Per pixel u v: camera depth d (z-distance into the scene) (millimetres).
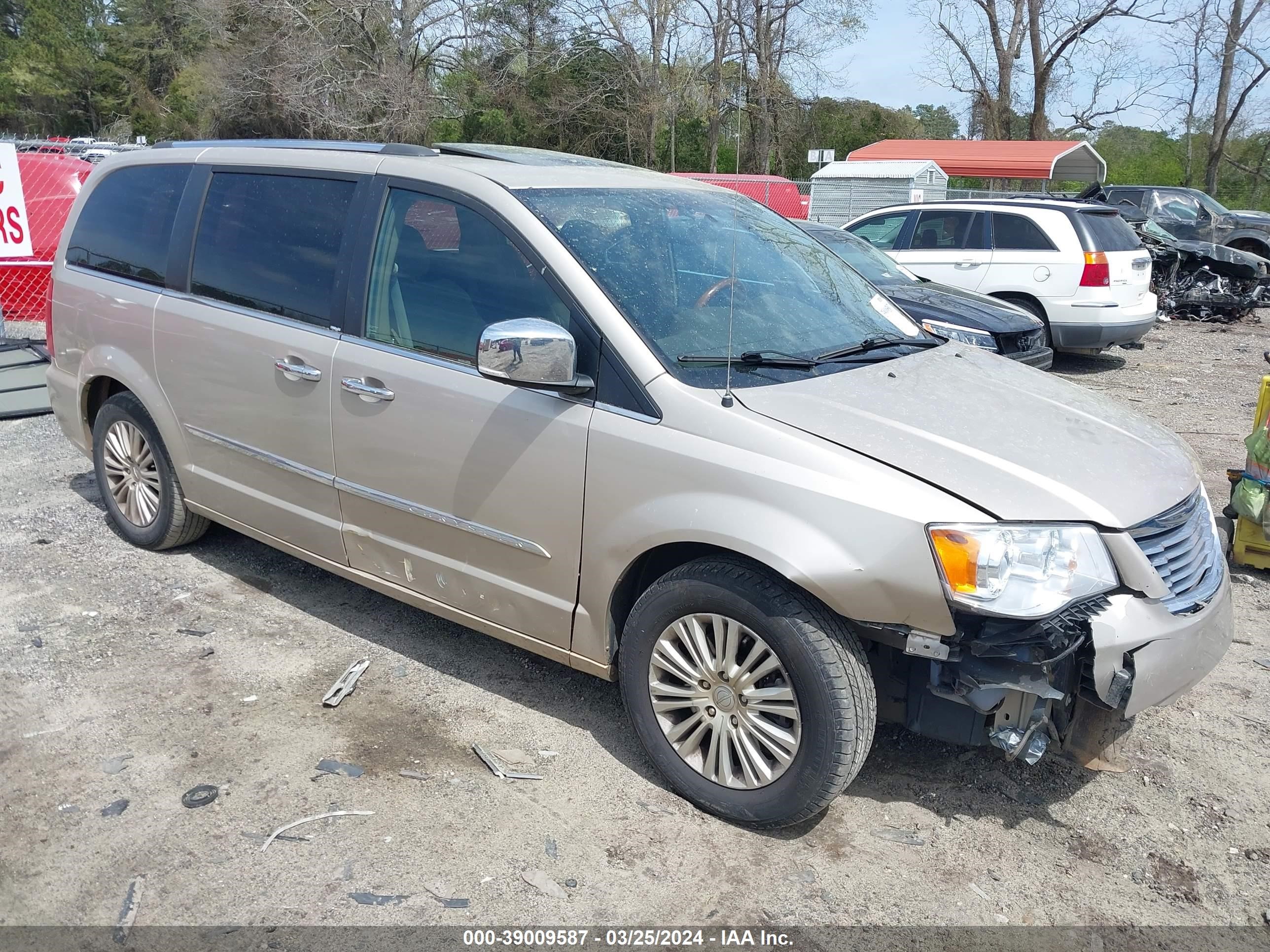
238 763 3330
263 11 33375
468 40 36438
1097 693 2836
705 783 3146
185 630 4234
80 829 2996
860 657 2889
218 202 4355
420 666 4008
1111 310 10516
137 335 4594
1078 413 3422
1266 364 11633
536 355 3016
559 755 3445
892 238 11734
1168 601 2949
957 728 2980
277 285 4047
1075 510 2820
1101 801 3322
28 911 2689
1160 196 18953
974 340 8234
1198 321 15188
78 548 5031
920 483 2791
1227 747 3645
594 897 2799
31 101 70750
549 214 3426
